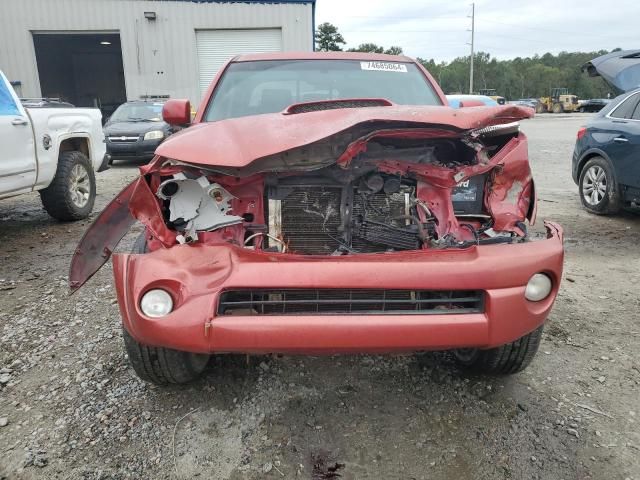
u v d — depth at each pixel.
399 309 2.41
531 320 2.48
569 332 3.73
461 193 3.02
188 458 2.46
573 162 8.07
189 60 20.67
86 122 7.11
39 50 24.38
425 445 2.55
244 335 2.25
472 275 2.36
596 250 5.75
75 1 20.03
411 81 4.26
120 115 14.07
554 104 58.78
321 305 2.37
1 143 5.34
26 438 2.59
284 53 4.44
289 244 2.79
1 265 5.17
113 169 12.69
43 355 3.36
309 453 2.49
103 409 2.81
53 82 25.95
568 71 94.12
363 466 2.41
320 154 2.53
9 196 5.64
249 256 2.37
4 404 2.86
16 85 20.55
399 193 2.87
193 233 2.47
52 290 4.46
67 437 2.60
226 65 4.27
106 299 4.25
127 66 20.56
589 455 2.49
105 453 2.49
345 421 2.72
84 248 2.72
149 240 2.63
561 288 4.59
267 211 2.76
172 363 2.71
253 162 2.46
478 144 2.93
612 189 7.04
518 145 2.96
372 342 2.28
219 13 20.25
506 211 2.96
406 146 2.88
